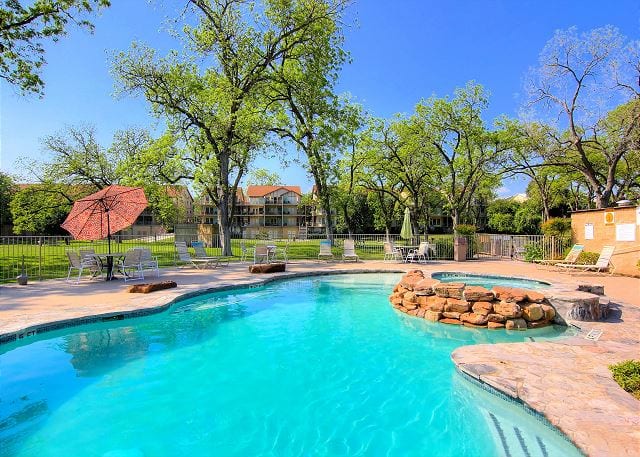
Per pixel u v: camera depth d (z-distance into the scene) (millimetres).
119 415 3912
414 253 17625
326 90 19891
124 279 11250
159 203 24438
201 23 18344
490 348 5141
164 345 6082
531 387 3805
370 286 11758
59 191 29641
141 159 20781
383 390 4461
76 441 3432
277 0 18094
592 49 19328
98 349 5828
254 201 69812
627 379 3793
